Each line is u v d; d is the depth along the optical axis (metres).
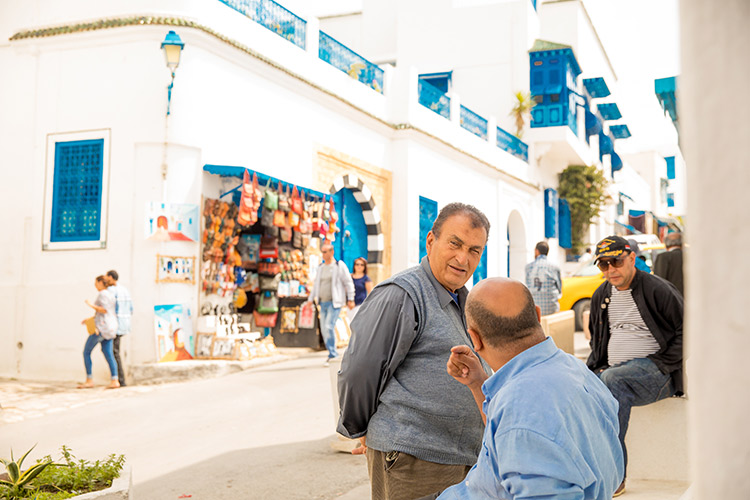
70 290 10.18
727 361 0.61
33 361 10.26
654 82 5.77
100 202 10.19
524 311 1.90
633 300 4.48
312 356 11.32
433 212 16.91
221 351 10.21
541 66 23.05
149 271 9.87
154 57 10.15
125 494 3.02
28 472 3.13
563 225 26.16
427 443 2.48
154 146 10.09
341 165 13.80
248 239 11.82
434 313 2.59
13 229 10.65
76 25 10.33
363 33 25.81
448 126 17.78
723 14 0.61
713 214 0.62
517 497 1.61
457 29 23.78
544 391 1.71
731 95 0.61
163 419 7.20
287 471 5.23
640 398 4.41
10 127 10.81
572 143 23.53
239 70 11.03
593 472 1.68
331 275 10.55
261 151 11.48
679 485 4.68
